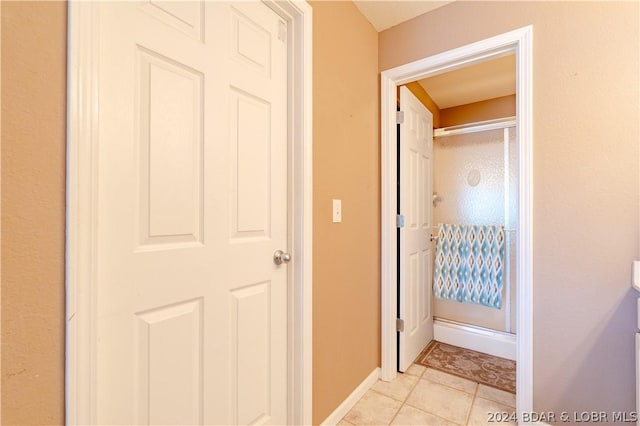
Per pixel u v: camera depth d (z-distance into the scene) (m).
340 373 1.50
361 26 1.71
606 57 1.25
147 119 0.80
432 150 2.53
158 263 0.83
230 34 1.03
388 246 1.86
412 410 1.55
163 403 0.84
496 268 2.19
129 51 0.77
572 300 1.31
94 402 0.66
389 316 1.85
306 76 1.25
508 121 2.28
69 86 0.62
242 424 1.07
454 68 1.71
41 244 0.59
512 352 2.12
